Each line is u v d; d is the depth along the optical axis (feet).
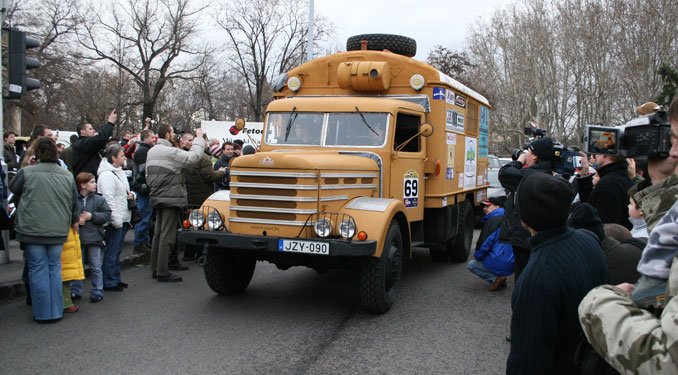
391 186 23.40
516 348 8.36
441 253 32.01
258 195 19.97
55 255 19.52
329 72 27.04
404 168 24.27
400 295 24.27
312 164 19.54
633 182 18.70
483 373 15.87
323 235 19.25
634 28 90.53
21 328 18.95
